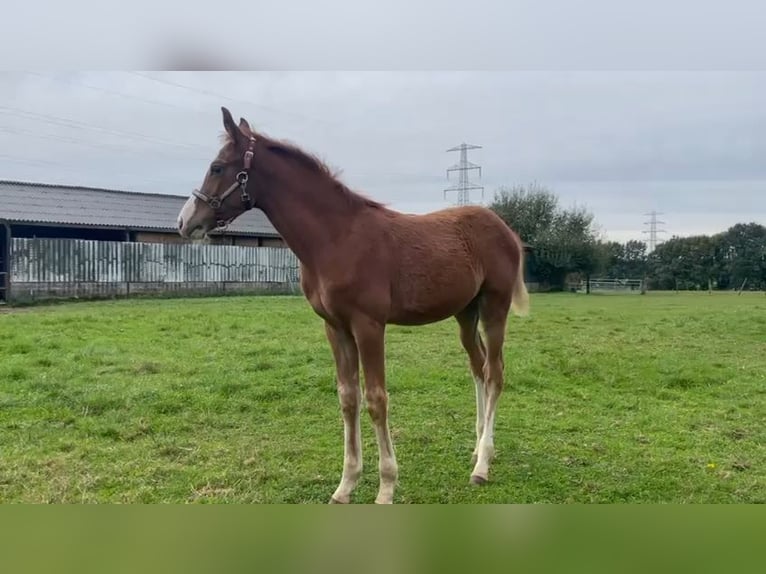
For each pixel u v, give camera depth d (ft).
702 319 47.57
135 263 65.62
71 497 12.46
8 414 18.16
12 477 13.48
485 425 14.56
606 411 20.02
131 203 80.69
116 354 27.22
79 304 55.31
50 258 58.49
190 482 13.50
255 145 12.59
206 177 12.87
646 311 58.59
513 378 23.84
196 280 71.41
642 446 16.38
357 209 12.99
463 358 28.89
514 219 128.16
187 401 19.92
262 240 85.51
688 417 19.29
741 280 162.09
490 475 14.26
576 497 12.97
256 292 77.30
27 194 71.56
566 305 71.87
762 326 41.83
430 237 13.73
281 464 14.82
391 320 13.43
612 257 154.40
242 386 21.71
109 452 15.35
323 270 12.40
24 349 27.78
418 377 24.08
